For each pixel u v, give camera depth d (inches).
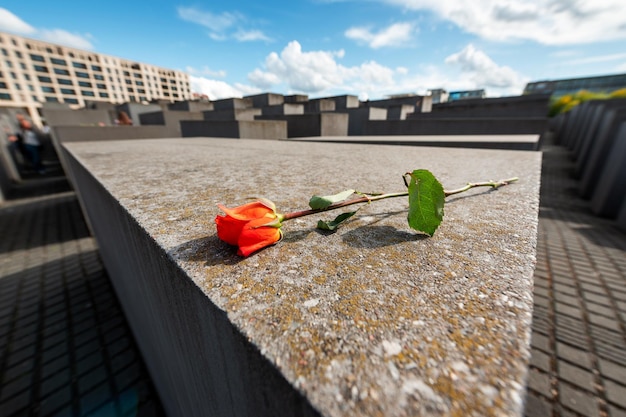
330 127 318.0
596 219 157.5
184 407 44.8
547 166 318.7
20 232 191.9
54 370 80.9
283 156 100.7
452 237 28.8
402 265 23.0
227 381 21.0
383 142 171.3
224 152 115.1
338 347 14.7
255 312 17.5
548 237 131.6
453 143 146.9
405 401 11.9
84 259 149.9
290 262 23.7
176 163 83.1
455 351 14.2
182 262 23.8
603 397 55.7
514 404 11.6
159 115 412.2
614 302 83.7
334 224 29.6
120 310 106.7
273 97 604.4
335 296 18.9
